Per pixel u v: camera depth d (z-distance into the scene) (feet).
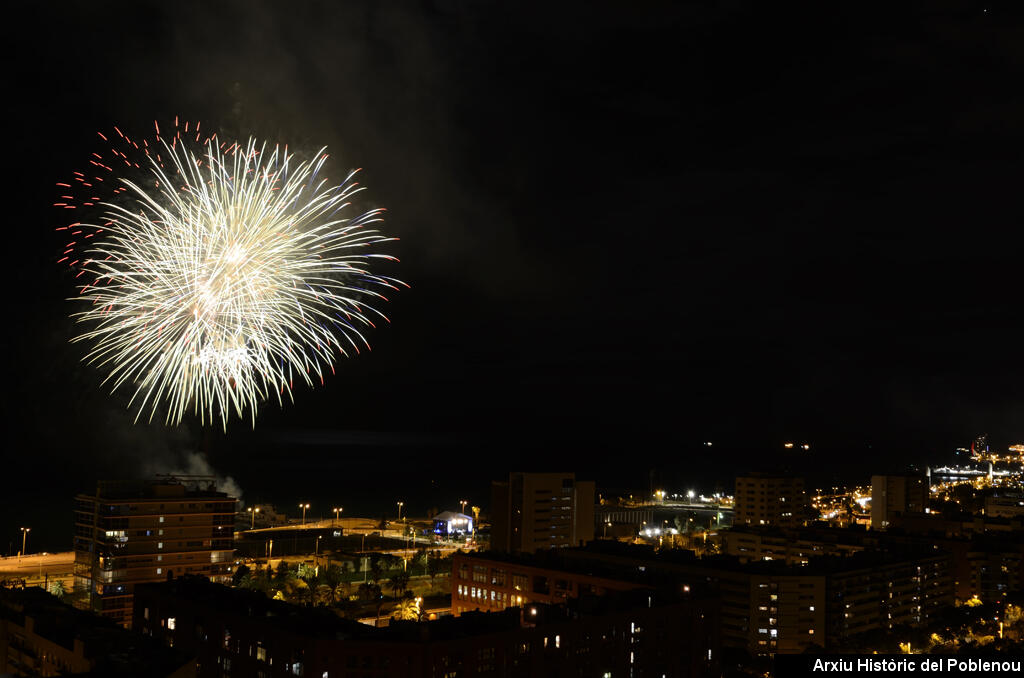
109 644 447.42
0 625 523.70
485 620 565.12
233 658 559.38
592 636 583.17
